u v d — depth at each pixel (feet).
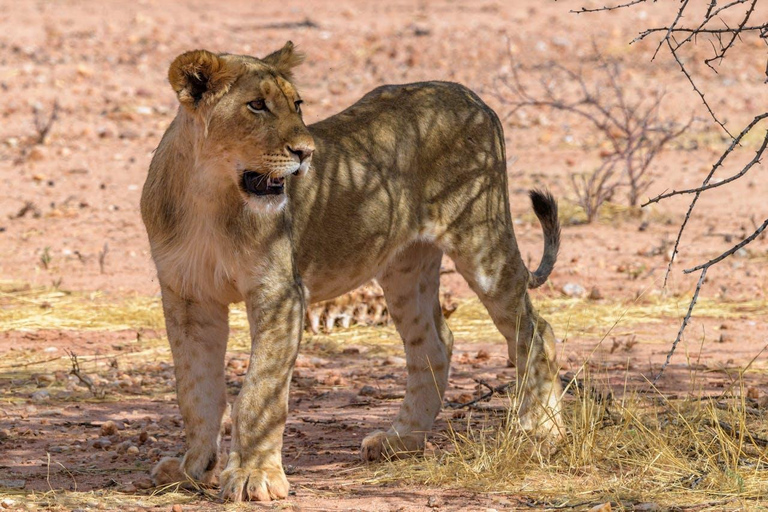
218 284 27.30
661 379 40.06
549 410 30.96
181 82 26.35
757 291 55.16
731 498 26.58
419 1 143.43
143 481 28.04
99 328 48.67
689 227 68.03
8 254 60.80
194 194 26.58
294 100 27.17
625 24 128.98
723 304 53.11
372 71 110.11
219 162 26.40
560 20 130.62
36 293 53.67
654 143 86.58
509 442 29.53
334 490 27.89
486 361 44.37
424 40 121.29
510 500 26.94
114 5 136.46
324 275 29.73
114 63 110.32
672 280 57.06
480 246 31.63
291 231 27.89
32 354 44.50
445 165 31.58
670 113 96.84
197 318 27.78
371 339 48.39
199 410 27.68
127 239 64.54
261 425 26.73
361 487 28.22
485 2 141.79
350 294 50.49
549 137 89.66
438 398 32.63
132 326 49.16
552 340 32.19
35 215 68.80
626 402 34.78
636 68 113.19
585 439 29.68
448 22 130.41
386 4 142.00
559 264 60.03
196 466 27.55
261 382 26.76
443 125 31.68
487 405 36.52
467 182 31.65
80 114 94.68
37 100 97.09
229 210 26.66
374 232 30.17
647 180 78.79
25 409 36.73
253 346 26.99
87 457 31.32
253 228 26.58
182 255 27.20
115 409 37.29
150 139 89.35
